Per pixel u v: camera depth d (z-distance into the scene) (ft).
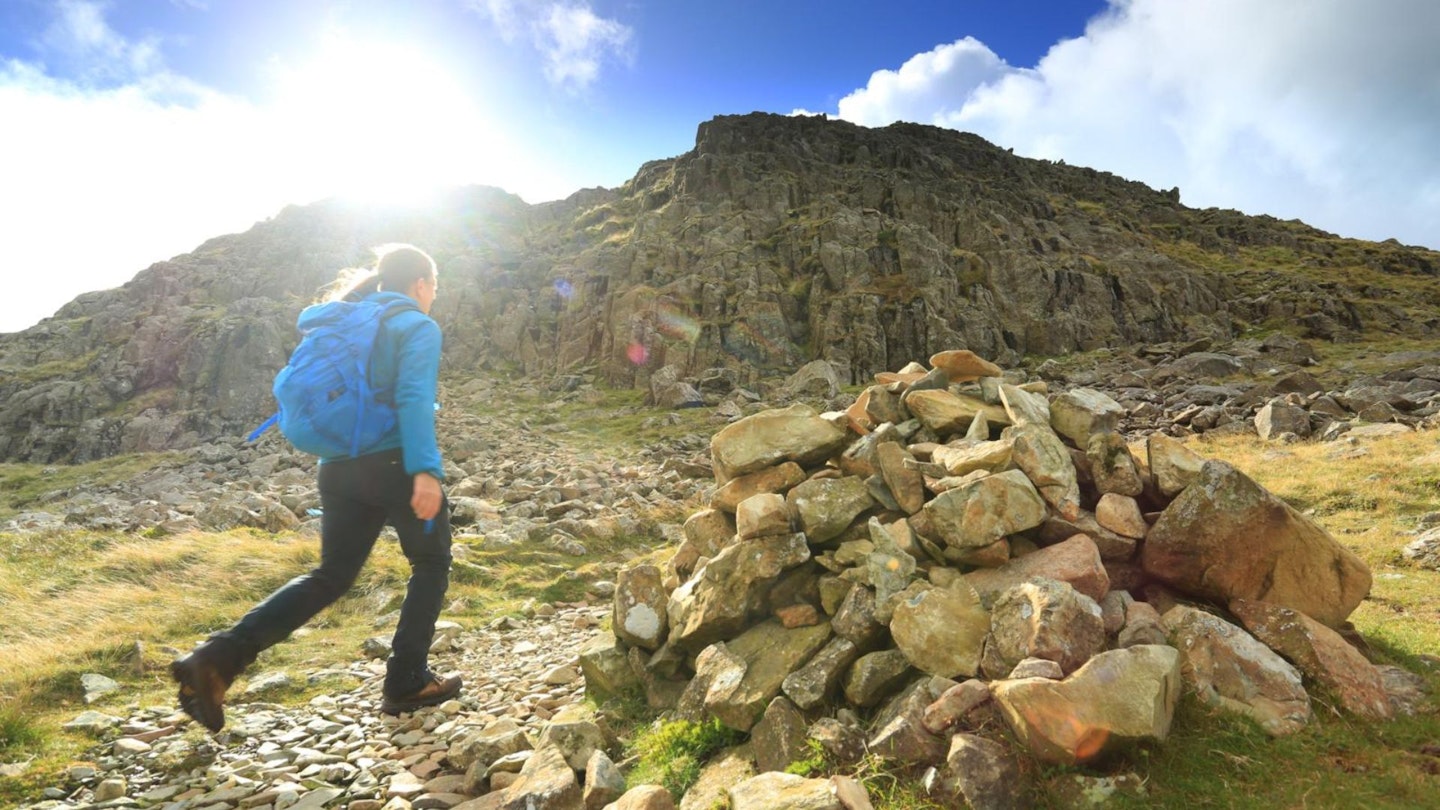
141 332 200.44
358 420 13.42
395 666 15.99
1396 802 8.72
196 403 179.11
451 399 184.55
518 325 227.61
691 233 243.60
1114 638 12.26
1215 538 13.58
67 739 16.06
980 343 201.16
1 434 179.11
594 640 17.87
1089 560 13.10
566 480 76.07
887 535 14.44
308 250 266.36
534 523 50.57
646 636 16.20
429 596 15.85
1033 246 261.03
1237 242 379.96
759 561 14.97
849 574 14.42
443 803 12.87
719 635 15.01
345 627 27.94
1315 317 229.86
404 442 13.09
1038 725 9.64
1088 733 9.39
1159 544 14.08
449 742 15.87
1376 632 15.39
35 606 27.71
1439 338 220.43
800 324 206.28
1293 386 103.71
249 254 270.87
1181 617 12.44
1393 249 381.81
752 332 193.26
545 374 208.95
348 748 15.89
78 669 20.71
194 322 200.85
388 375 13.75
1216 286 263.90
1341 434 62.64
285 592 13.46
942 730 10.66
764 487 17.53
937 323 197.57
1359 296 272.51
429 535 15.20
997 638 11.63
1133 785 9.37
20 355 214.90
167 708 18.29
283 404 13.64
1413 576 23.86
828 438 17.94
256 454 138.62
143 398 184.55
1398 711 11.07
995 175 390.42
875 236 234.58
